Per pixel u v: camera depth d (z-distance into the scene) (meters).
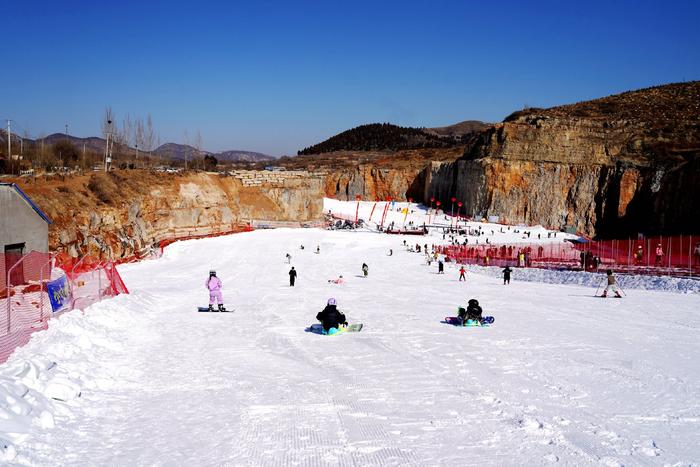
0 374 8.91
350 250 69.56
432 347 15.13
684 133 101.81
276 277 43.66
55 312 16.25
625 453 7.39
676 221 84.56
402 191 138.62
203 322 19.89
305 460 7.08
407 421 8.71
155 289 32.72
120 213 54.78
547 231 95.88
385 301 27.42
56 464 6.84
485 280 40.91
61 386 9.41
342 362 13.22
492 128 118.12
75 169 66.62
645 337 16.80
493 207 110.56
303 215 106.94
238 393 10.35
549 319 20.80
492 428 8.37
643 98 129.62
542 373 12.06
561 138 109.69
